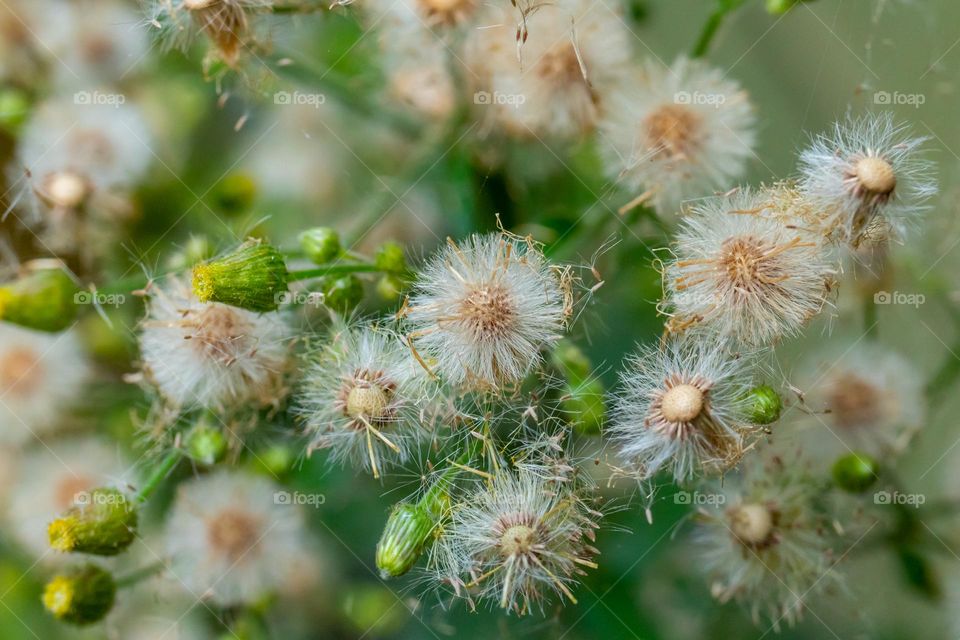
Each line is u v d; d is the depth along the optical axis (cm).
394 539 21
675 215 22
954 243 23
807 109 23
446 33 22
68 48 23
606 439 22
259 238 22
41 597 23
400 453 22
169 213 23
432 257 22
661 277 22
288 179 23
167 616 22
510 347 21
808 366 22
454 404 22
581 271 22
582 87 22
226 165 23
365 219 22
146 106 23
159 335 22
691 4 23
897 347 23
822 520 22
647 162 22
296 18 22
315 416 22
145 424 22
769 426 22
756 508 22
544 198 22
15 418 23
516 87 22
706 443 21
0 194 23
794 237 21
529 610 22
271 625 22
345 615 22
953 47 23
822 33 23
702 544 22
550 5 22
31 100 23
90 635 22
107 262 23
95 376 23
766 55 23
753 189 22
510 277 22
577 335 22
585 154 22
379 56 22
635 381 22
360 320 22
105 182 23
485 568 22
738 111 22
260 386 22
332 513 22
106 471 22
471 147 22
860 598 22
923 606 22
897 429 22
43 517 22
